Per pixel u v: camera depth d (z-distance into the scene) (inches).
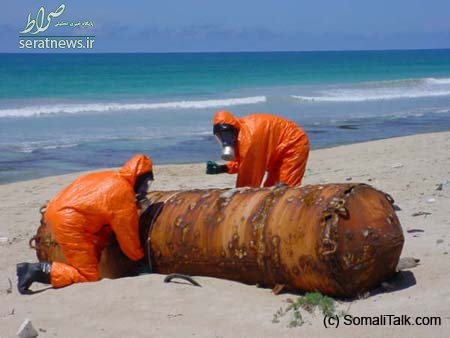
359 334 229.3
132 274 312.7
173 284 285.4
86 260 301.3
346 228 258.1
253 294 274.2
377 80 2436.0
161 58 5482.3
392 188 503.2
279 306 259.4
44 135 981.2
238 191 294.8
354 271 259.4
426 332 227.6
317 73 2952.8
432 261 308.2
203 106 1395.2
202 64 3895.2
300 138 374.0
